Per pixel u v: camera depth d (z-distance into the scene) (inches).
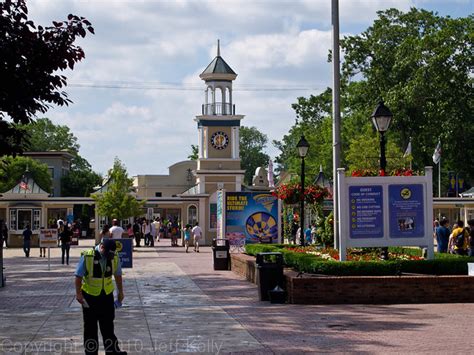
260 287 757.3
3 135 833.5
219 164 2423.7
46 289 920.9
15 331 578.6
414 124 2418.8
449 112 2317.9
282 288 753.6
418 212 789.9
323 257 836.0
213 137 2434.8
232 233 1407.5
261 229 1408.7
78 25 793.6
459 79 2304.4
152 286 935.0
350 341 511.5
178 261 1471.5
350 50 2481.5
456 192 2733.8
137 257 1619.1
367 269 745.6
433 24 2502.5
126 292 859.4
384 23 2504.9
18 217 2249.0
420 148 2474.2
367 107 2449.6
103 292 446.6
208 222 2367.1
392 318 617.6
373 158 2274.9
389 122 800.9
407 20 2511.1
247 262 1017.5
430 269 763.4
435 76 2294.5
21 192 2292.1
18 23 774.5
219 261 1219.2
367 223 785.6
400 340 512.7
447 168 2893.7
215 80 2460.6
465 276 727.7
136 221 2407.7
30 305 751.7
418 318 616.1
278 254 759.7
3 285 950.4
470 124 2368.4
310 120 3125.0
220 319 627.2
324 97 3063.5
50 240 1261.1
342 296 721.6
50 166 3956.7
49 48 780.0
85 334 447.5
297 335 539.2
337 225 946.1
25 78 786.8
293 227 1640.0
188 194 2388.0
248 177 5438.0
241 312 671.1
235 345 503.2
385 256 792.3
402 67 2354.8
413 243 786.8
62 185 3969.0
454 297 722.2
